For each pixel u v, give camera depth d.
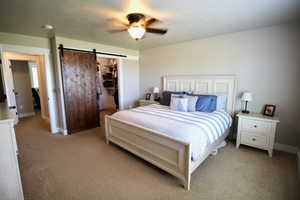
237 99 3.33
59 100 3.75
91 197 1.80
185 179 1.90
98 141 3.36
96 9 2.09
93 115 4.25
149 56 5.00
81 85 3.92
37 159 2.61
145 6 2.02
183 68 4.15
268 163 2.48
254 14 2.29
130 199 1.77
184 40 3.86
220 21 2.58
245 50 3.13
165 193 1.86
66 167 2.39
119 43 4.19
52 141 3.36
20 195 1.63
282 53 2.77
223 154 2.77
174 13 2.25
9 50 3.12
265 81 2.98
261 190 1.90
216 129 2.48
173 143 1.97
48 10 2.10
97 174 2.22
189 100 3.24
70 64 3.67
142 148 2.42
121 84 4.98
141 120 2.57
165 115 2.82
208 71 3.69
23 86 5.42
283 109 2.85
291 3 1.94
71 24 2.67
